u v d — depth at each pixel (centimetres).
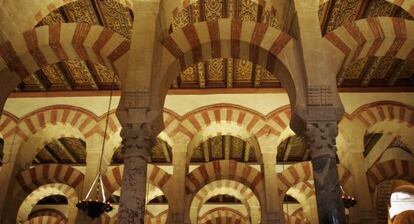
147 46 691
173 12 789
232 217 1705
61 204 1728
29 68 745
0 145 1423
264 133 1075
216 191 1391
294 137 1353
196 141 1114
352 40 707
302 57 677
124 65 702
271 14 854
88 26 729
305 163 1132
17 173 1065
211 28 714
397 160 1151
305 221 1577
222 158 1561
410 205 1872
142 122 643
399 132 1105
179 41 712
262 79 1127
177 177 1020
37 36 717
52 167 1095
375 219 970
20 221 1306
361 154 1046
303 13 712
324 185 596
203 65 1054
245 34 710
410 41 711
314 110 642
